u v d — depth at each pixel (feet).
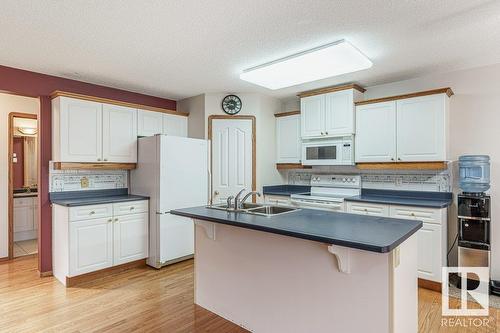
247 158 14.07
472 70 10.41
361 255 5.55
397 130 11.13
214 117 14.01
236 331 7.40
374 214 10.84
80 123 11.07
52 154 11.15
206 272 8.48
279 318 6.86
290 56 8.88
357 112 12.12
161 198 11.68
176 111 14.40
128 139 12.52
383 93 12.44
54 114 10.96
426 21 7.13
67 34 7.80
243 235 7.56
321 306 6.16
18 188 16.61
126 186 13.38
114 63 9.96
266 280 7.10
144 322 7.72
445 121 10.23
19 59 9.55
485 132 10.16
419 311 8.18
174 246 12.08
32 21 7.10
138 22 7.19
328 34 7.80
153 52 9.03
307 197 12.86
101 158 11.65
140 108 12.99
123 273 11.22
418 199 11.22
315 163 13.30
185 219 12.48
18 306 8.55
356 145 12.16
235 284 7.76
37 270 11.64
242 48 8.73
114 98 13.07
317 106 13.08
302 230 5.69
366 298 5.51
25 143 16.84
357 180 12.98
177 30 7.60
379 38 8.05
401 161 11.04
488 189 9.89
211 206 9.12
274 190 15.07
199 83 12.42
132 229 11.64
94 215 10.58
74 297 9.15
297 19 7.04
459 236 9.61
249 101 14.15
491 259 9.98
